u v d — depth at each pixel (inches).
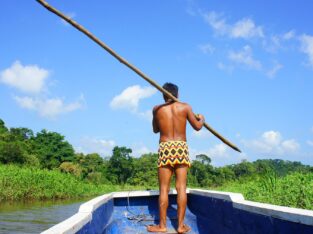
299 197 330.0
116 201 167.6
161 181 130.3
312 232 75.1
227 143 152.9
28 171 1122.0
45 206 868.0
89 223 94.2
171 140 130.3
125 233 137.3
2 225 559.8
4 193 979.9
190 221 154.4
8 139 2086.6
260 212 99.8
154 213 168.7
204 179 3501.5
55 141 2566.4
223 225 132.1
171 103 135.3
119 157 2938.0
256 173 617.6
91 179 2464.3
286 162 3506.4
